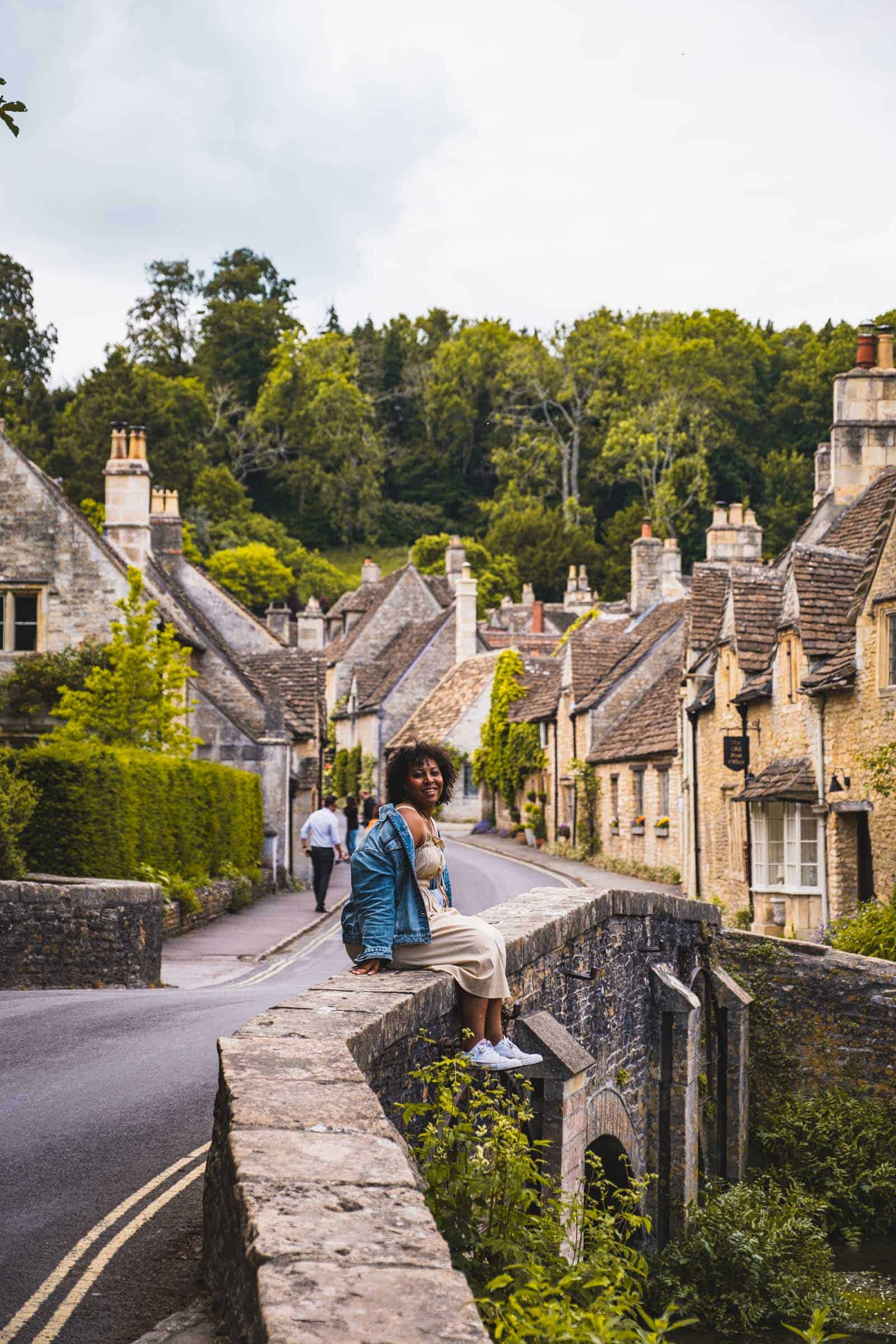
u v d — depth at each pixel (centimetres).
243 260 13125
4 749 1972
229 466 11600
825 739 2197
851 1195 1606
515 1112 743
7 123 546
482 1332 313
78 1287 551
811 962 1745
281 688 4128
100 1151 767
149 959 1805
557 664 5822
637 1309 542
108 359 9425
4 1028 1181
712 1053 1666
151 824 2291
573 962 1152
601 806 4347
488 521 11788
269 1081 506
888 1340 1239
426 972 726
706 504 9500
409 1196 398
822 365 9919
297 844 3869
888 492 2631
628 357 10806
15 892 1684
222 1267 470
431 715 6600
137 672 2744
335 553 11694
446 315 13625
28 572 3019
